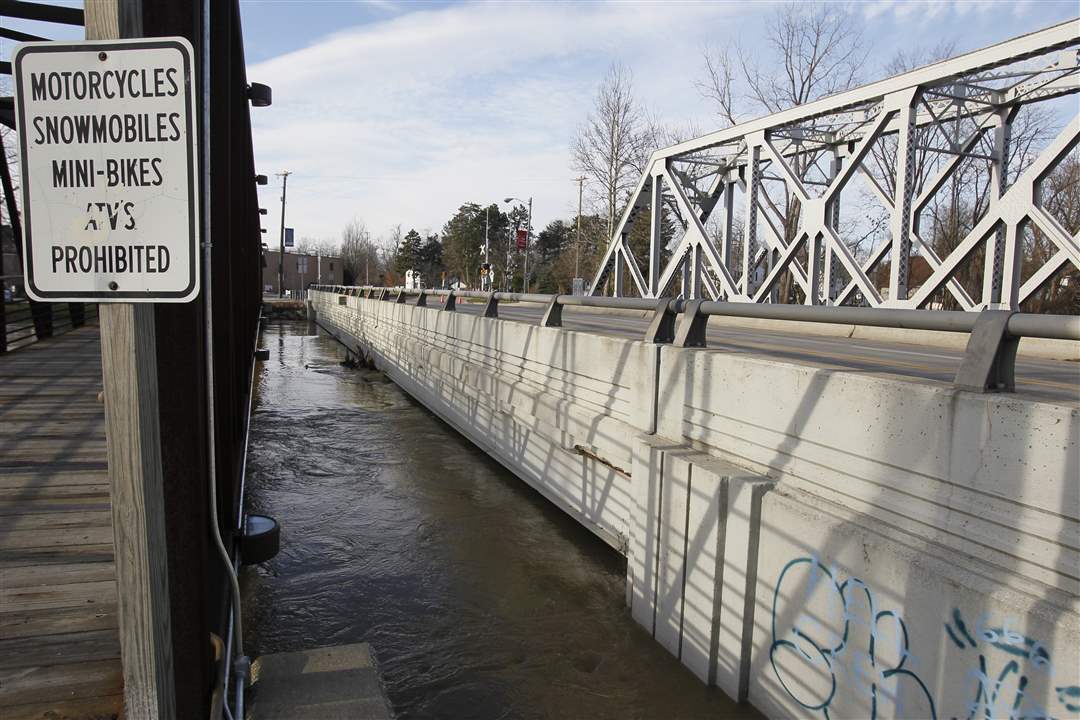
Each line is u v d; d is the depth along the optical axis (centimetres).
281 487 915
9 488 512
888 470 343
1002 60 1189
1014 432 283
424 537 733
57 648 310
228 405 402
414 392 1534
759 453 435
